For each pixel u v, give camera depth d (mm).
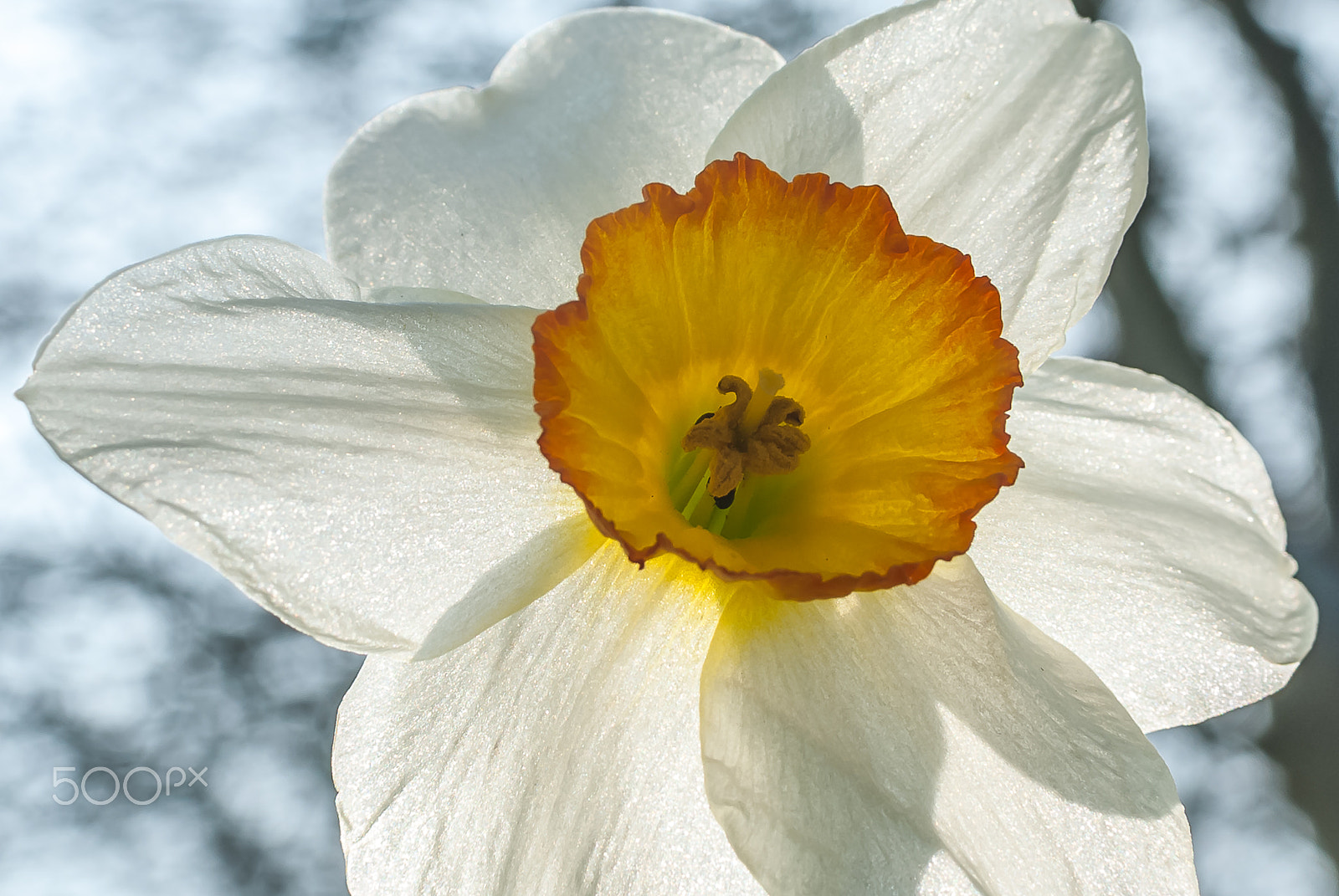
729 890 282
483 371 286
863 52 296
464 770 282
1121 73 294
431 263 297
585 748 284
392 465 281
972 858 281
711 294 295
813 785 281
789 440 293
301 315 283
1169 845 281
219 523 276
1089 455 294
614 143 302
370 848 281
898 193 296
